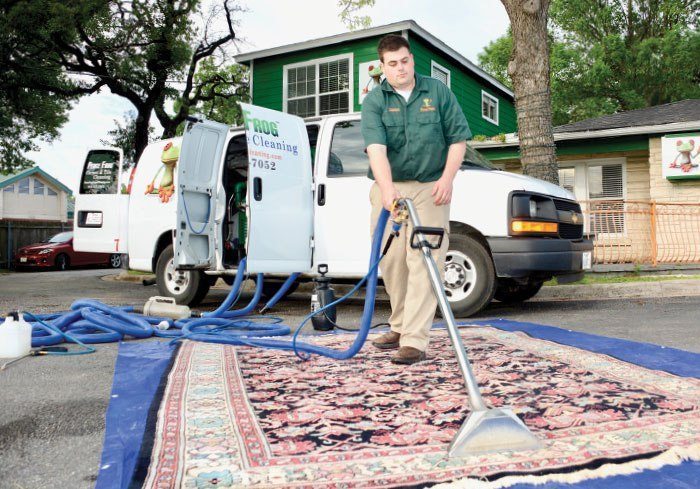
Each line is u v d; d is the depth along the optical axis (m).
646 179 13.13
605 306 6.66
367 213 5.79
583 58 28.91
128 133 17.62
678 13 28.52
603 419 2.32
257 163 5.44
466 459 1.93
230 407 2.57
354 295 8.41
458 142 3.33
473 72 17.34
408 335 3.40
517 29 8.51
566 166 13.85
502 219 5.50
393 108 3.32
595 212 10.99
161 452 2.02
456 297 5.61
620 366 3.27
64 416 2.59
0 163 27.45
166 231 6.96
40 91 19.11
